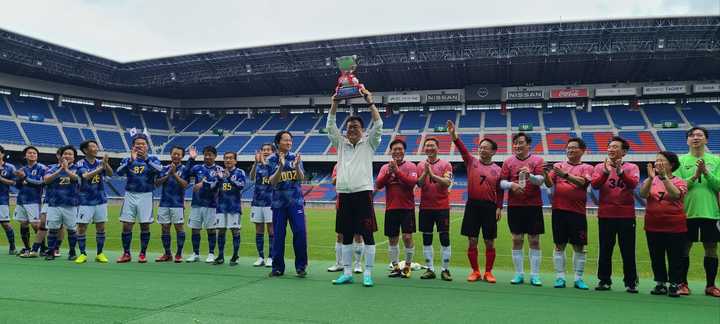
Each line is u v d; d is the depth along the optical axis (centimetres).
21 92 3969
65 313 419
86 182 804
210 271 707
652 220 594
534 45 3341
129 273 668
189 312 429
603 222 620
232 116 4778
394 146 729
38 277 619
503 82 4066
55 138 3759
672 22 2983
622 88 3850
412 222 717
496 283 649
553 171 627
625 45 3219
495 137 3856
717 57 3278
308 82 4234
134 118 4541
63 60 3725
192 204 856
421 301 498
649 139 3525
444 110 4388
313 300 491
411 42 3412
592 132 3725
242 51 3697
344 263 618
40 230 891
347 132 625
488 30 3212
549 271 866
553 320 426
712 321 434
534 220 648
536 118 4041
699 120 3659
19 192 896
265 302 477
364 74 3931
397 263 726
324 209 3306
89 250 1034
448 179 686
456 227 1964
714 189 599
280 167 661
